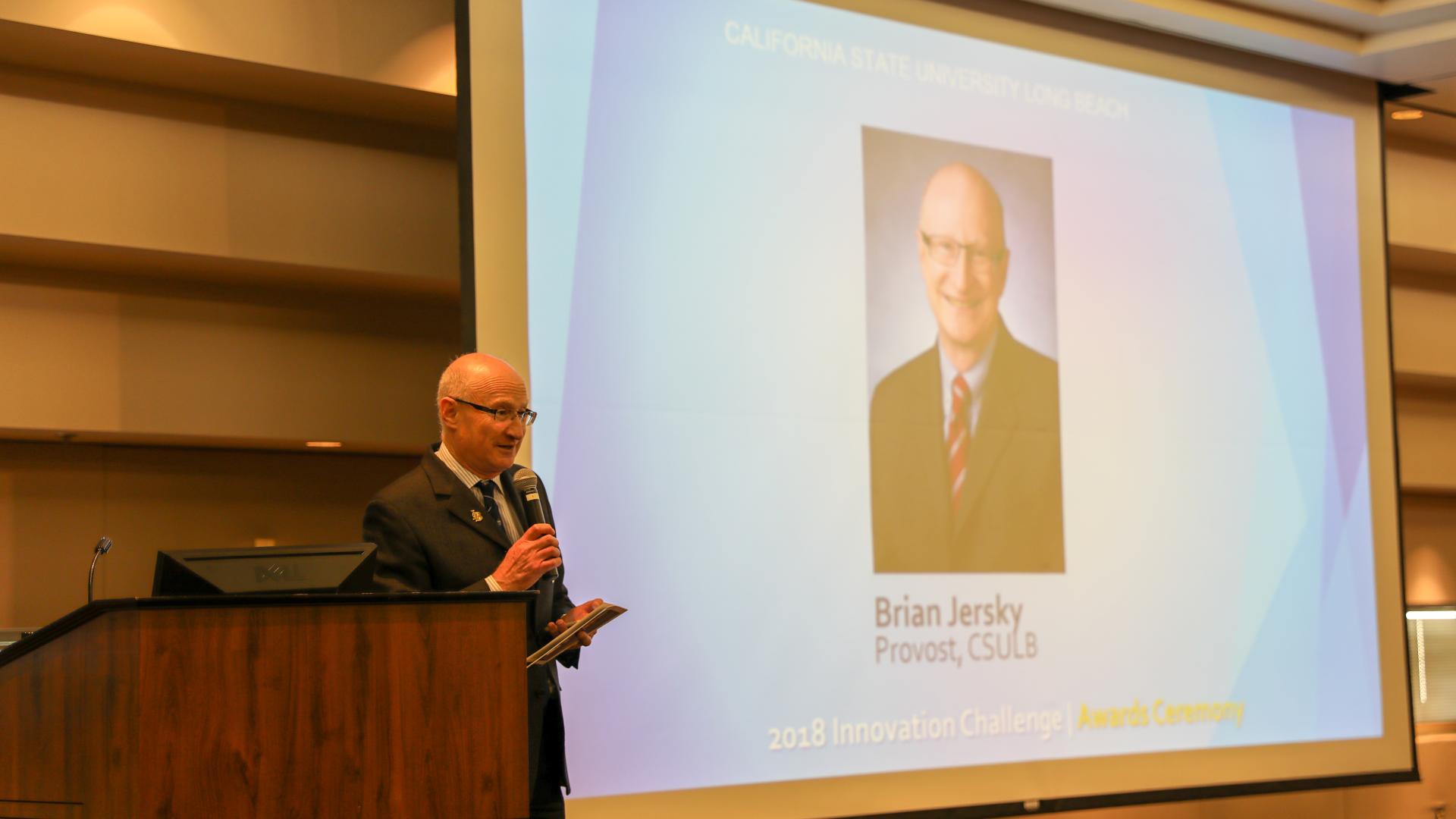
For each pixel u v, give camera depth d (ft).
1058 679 17.10
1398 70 20.79
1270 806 23.89
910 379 16.61
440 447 10.08
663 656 14.56
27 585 18.34
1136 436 18.21
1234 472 18.93
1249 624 18.70
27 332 17.19
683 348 15.15
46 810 6.81
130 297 17.92
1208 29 19.21
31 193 16.25
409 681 7.18
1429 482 27.58
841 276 16.30
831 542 15.76
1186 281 18.94
